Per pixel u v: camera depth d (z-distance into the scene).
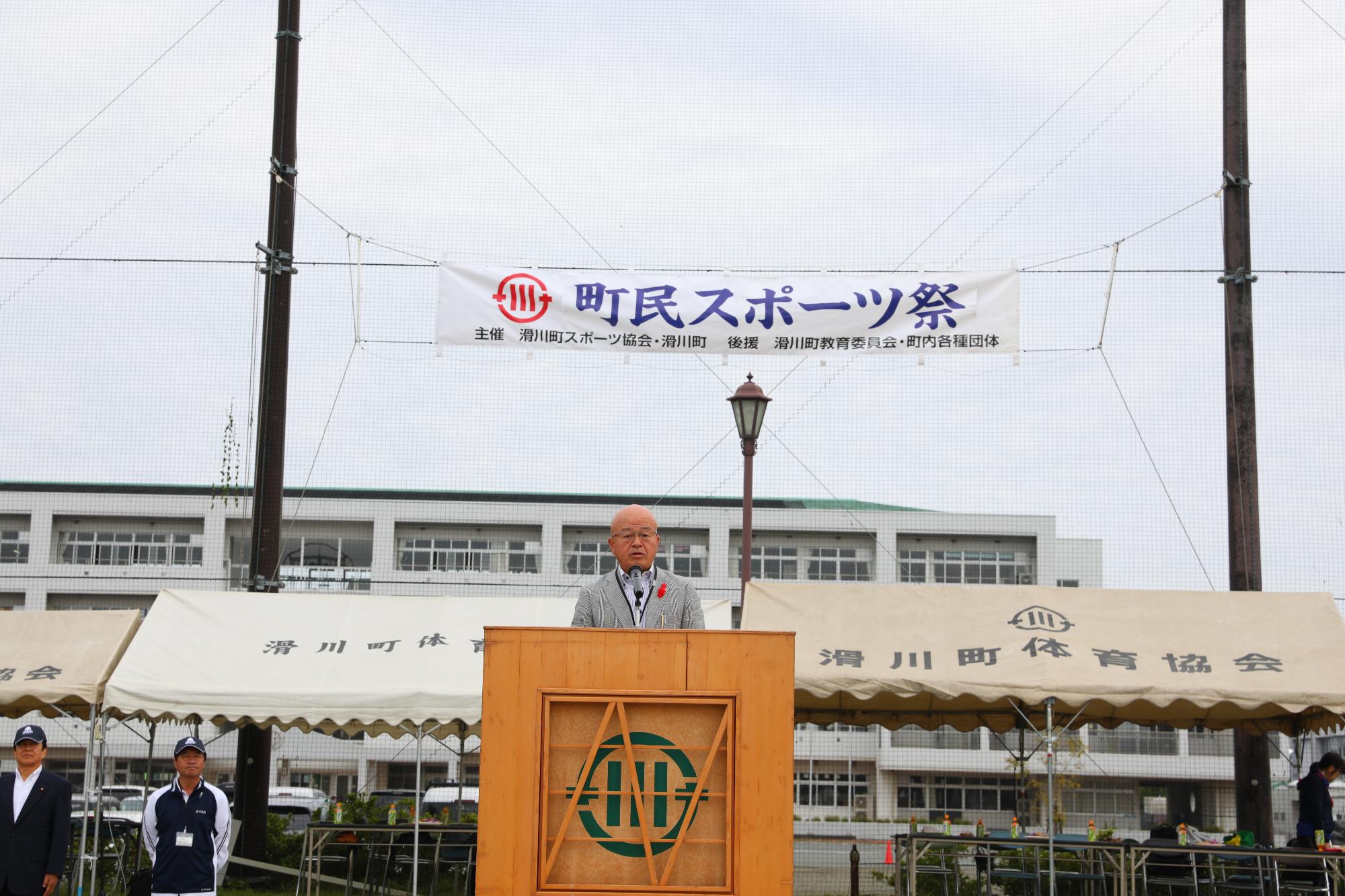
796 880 20.02
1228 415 15.74
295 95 17.58
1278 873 12.91
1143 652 12.38
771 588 13.18
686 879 6.66
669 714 6.80
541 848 6.62
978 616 12.83
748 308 15.73
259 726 15.25
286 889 16.22
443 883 16.45
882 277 15.74
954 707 15.16
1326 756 14.02
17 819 9.19
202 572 60.31
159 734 53.06
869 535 63.53
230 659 13.03
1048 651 12.34
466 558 62.31
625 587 8.34
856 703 15.21
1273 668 12.20
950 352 15.67
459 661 12.95
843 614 12.91
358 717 12.51
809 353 15.69
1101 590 13.13
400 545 62.31
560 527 62.34
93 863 12.72
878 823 56.06
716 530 63.34
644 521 8.39
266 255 17.16
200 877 9.15
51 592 60.03
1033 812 42.34
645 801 6.71
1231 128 16.20
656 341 15.73
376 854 16.16
